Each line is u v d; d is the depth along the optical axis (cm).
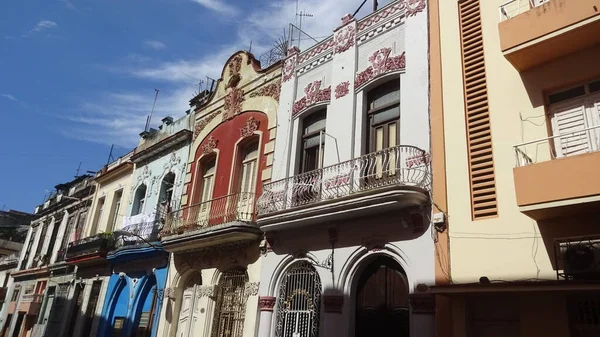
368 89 1107
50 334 2031
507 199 762
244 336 1113
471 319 742
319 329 975
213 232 1227
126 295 1669
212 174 1524
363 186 982
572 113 755
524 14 775
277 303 1084
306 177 1117
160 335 1388
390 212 913
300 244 1075
